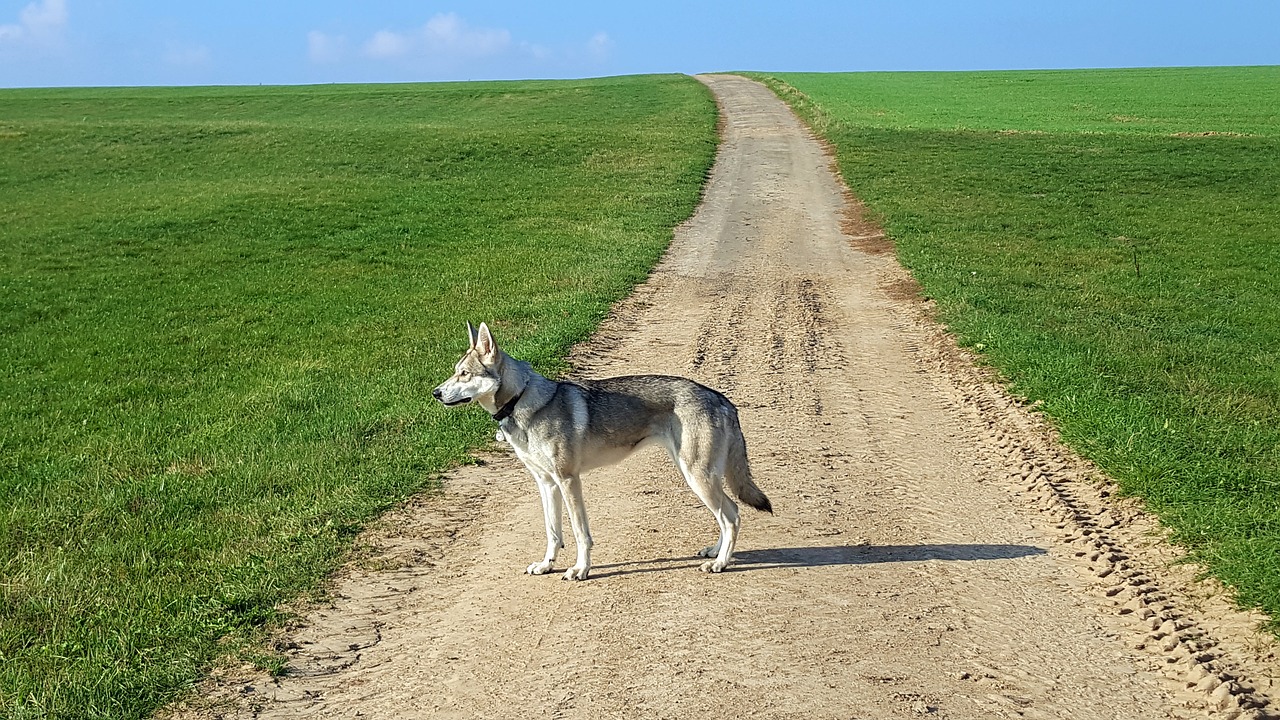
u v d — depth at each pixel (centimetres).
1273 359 1469
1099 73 9800
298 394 1358
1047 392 1216
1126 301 1958
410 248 2694
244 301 2158
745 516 923
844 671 637
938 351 1538
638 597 757
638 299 2011
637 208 3203
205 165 4328
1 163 4409
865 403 1295
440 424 1184
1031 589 756
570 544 873
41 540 900
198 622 720
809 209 3253
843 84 8844
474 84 10206
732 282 2186
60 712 604
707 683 627
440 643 700
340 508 935
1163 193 3403
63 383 1541
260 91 9425
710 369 1471
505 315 1839
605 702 612
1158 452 966
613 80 9962
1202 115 5678
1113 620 705
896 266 2314
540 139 4788
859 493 976
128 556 850
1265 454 985
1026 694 608
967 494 970
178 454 1141
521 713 606
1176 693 609
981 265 2245
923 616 713
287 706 626
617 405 800
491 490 1004
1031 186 3525
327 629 724
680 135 5066
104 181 4019
